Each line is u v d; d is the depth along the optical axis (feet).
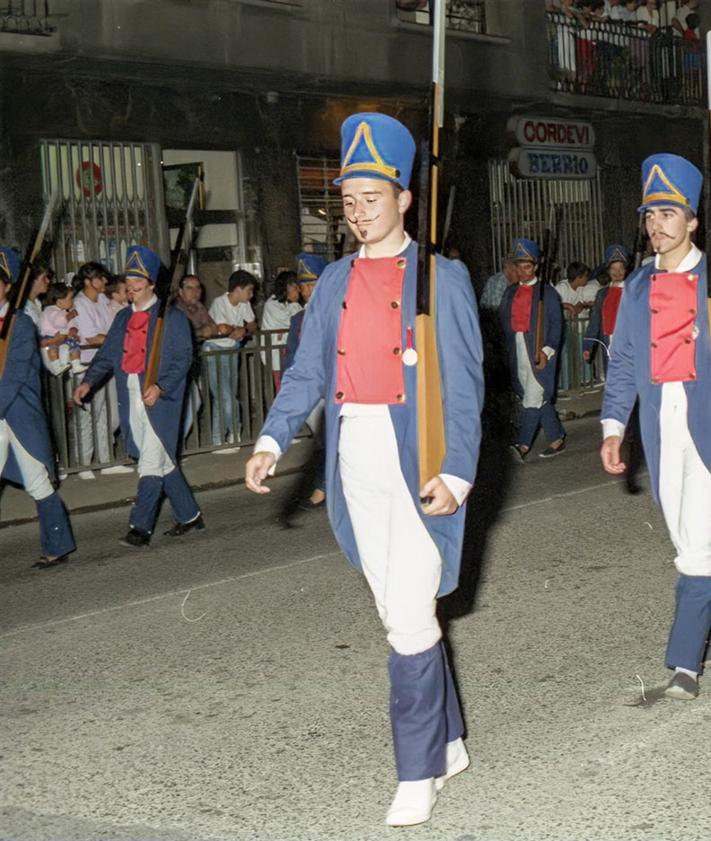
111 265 45.78
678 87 68.59
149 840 12.85
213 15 47.06
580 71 63.10
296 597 22.12
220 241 49.80
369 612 20.86
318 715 16.16
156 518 27.50
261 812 13.37
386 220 12.22
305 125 52.60
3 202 42.42
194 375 37.58
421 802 12.70
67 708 16.98
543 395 37.04
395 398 12.07
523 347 36.96
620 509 28.45
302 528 28.30
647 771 13.89
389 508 12.28
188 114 48.16
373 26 53.21
